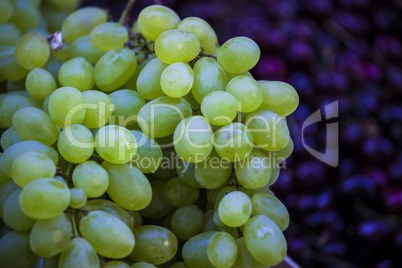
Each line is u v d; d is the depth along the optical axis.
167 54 0.33
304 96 0.52
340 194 0.49
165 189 0.34
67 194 0.29
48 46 0.38
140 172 0.32
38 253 0.29
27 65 0.37
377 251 0.48
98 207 0.31
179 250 0.35
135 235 0.33
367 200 0.49
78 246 0.29
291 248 0.47
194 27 0.35
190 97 0.34
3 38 0.45
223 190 0.33
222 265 0.31
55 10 0.50
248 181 0.32
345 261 0.48
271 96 0.33
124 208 0.32
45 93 0.35
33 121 0.32
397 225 0.48
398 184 0.50
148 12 0.35
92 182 0.30
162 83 0.32
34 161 0.30
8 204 0.31
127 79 0.36
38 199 0.29
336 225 0.48
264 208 0.32
